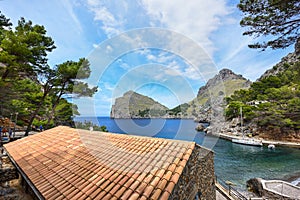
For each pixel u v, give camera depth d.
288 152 23.59
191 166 4.33
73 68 14.37
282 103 31.61
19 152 7.42
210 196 6.36
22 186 7.70
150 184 3.17
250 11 5.09
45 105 20.12
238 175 15.66
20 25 14.20
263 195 10.88
